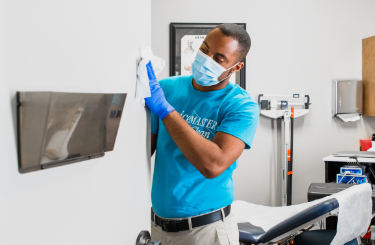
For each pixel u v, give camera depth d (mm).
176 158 1022
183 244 1030
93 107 419
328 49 2869
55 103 348
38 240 352
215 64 998
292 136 2771
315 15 2859
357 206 1449
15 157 315
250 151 2906
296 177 2928
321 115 2900
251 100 1080
